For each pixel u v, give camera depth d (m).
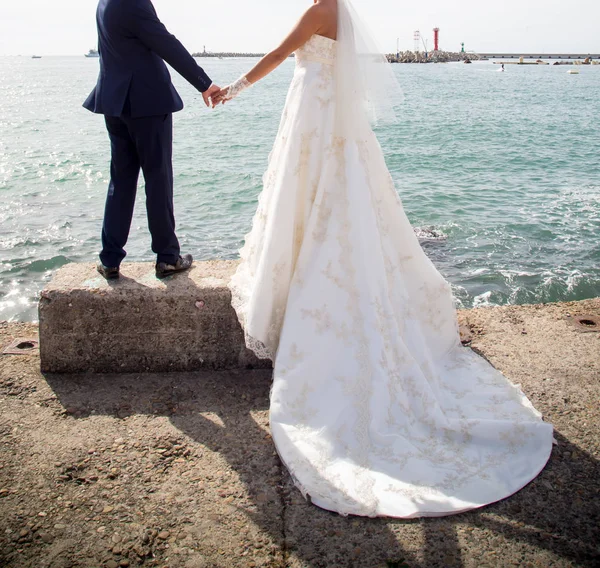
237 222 10.20
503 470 2.51
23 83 72.44
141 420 2.85
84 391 3.11
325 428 2.62
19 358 3.44
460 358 3.37
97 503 2.29
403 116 29.25
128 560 2.02
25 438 2.68
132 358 3.31
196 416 2.90
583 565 2.03
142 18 2.94
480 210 10.87
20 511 2.23
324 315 2.86
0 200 11.55
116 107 3.01
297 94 3.02
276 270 2.96
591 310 4.07
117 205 3.28
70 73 118.69
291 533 2.16
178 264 3.47
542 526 2.21
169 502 2.30
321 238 2.96
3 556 2.02
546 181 13.65
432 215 10.53
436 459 2.55
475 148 18.97
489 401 2.96
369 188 2.97
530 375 3.27
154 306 3.22
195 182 13.47
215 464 2.54
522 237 9.13
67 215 10.38
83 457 2.56
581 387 3.15
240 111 31.19
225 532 2.16
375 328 2.77
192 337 3.30
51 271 7.73
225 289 3.26
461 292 7.17
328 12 2.92
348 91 2.96
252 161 16.25
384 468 2.48
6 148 18.77
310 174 2.98
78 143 20.05
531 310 4.11
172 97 3.15
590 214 10.38
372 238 2.90
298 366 2.79
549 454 2.60
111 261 3.33
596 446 2.69
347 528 2.19
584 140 20.81
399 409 2.72
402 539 2.14
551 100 40.59
